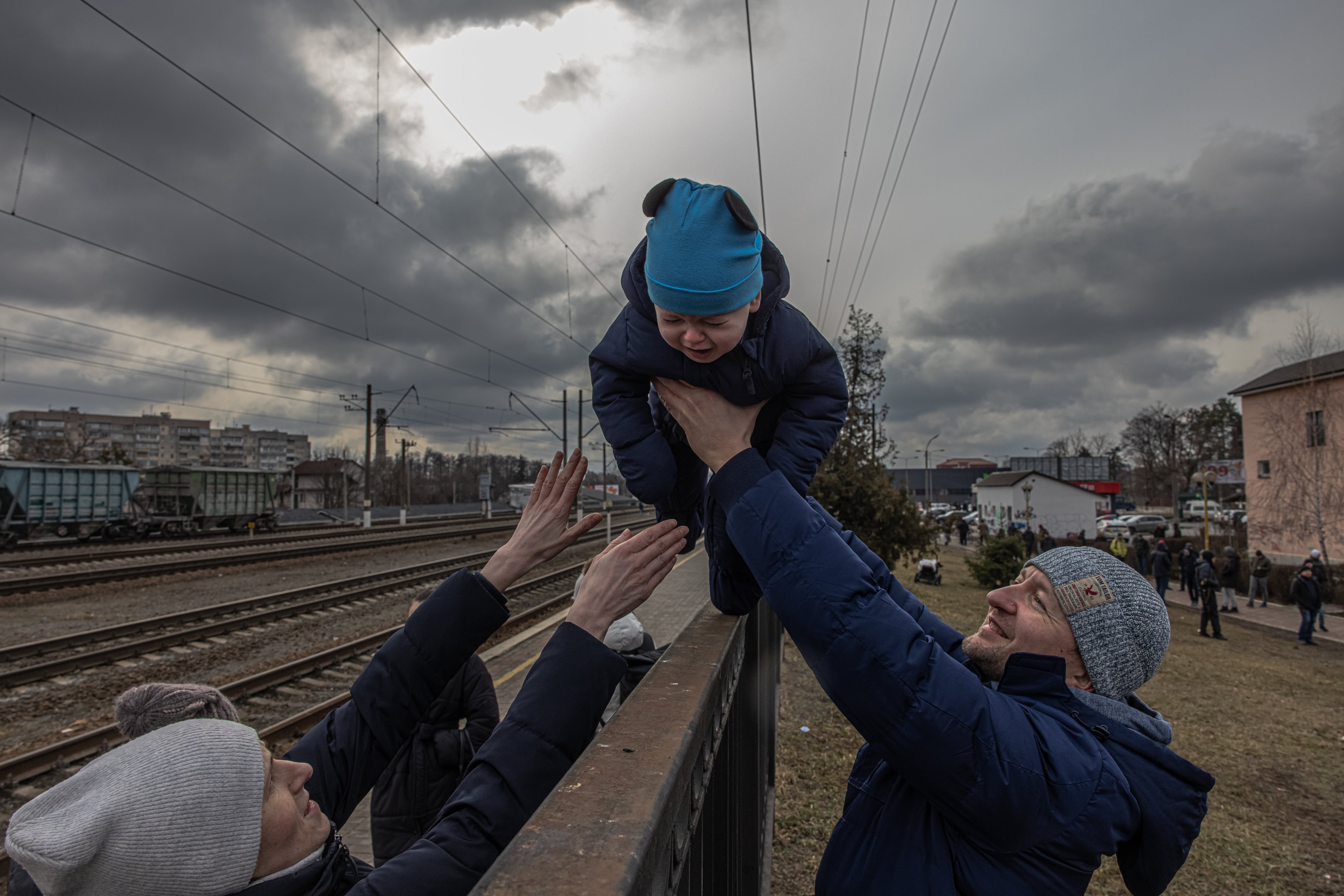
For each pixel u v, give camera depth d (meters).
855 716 1.06
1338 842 4.90
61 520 24.25
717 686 1.37
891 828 1.19
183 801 0.94
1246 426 30.41
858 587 1.07
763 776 3.45
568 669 1.23
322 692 8.10
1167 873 1.12
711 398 1.33
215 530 29.89
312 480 78.12
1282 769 6.29
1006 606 1.37
